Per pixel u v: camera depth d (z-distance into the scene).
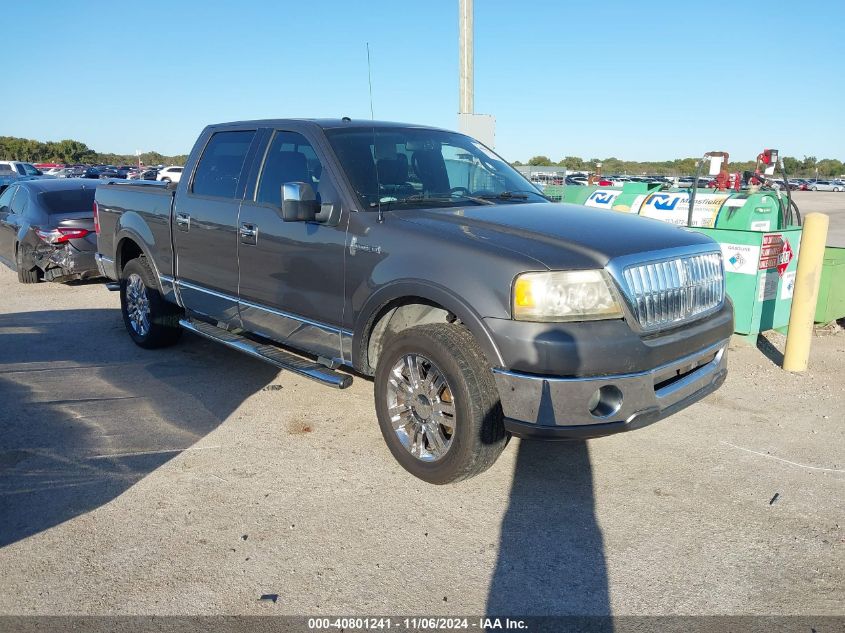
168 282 6.02
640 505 3.73
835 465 4.22
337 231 4.26
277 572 3.12
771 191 8.25
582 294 3.37
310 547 3.32
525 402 3.40
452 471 3.70
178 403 5.22
